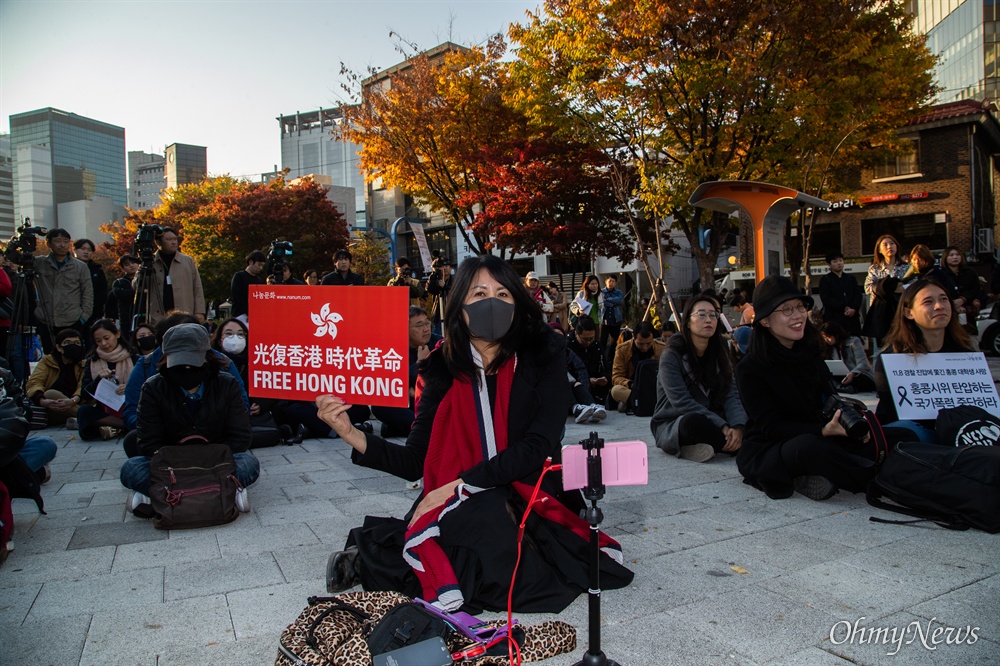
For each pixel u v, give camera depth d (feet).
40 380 26.12
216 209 122.31
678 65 41.39
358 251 110.83
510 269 9.29
